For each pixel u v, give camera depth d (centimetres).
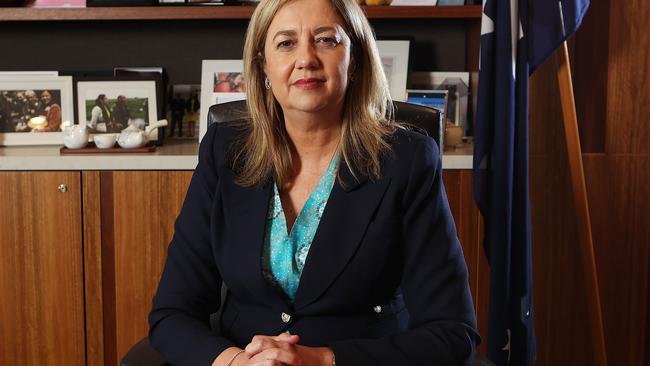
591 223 257
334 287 146
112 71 295
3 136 272
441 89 289
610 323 260
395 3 276
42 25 298
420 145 154
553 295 261
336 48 149
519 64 234
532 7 233
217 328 171
